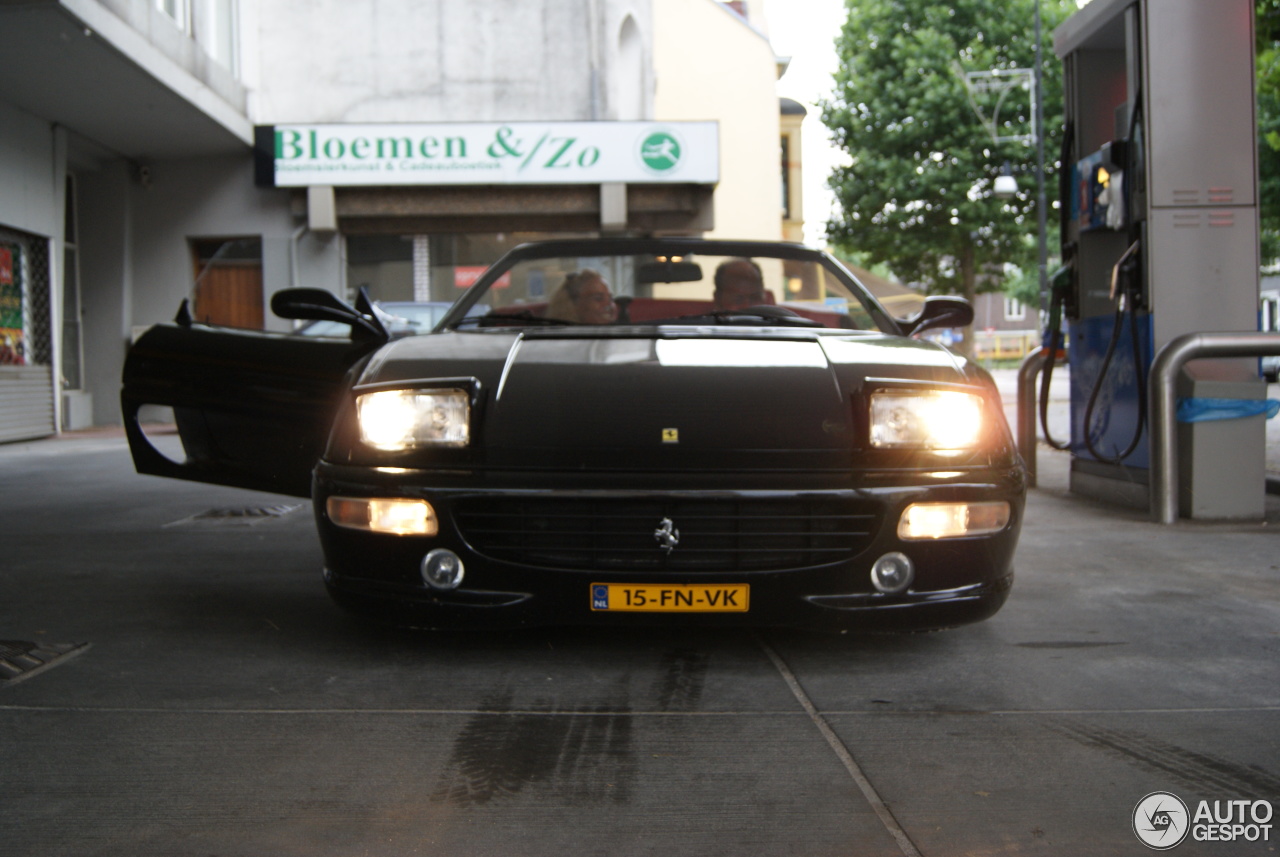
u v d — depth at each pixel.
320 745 2.32
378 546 2.78
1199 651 3.07
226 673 2.85
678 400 2.87
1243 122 5.53
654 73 17.42
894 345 3.23
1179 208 5.52
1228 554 4.56
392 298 15.45
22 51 10.17
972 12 28.12
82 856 1.81
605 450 2.76
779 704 2.60
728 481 2.71
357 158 14.71
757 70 20.58
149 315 15.12
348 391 2.99
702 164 15.05
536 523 2.74
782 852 1.84
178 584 4.03
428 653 3.04
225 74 13.79
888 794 2.07
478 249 15.52
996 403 3.04
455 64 15.55
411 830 1.91
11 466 8.84
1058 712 2.54
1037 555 4.57
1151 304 5.55
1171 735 2.39
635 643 3.14
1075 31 6.43
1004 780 2.14
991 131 27.31
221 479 3.82
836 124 29.55
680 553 2.72
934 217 28.48
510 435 2.80
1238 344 5.28
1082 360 6.55
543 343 3.19
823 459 2.77
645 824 1.94
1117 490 6.07
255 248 15.13
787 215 25.67
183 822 1.94
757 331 3.35
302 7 15.34
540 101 15.68
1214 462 5.40
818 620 2.74
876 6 29.12
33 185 12.35
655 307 3.91
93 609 3.60
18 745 2.31
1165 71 5.50
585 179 14.95
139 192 15.04
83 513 6.02
